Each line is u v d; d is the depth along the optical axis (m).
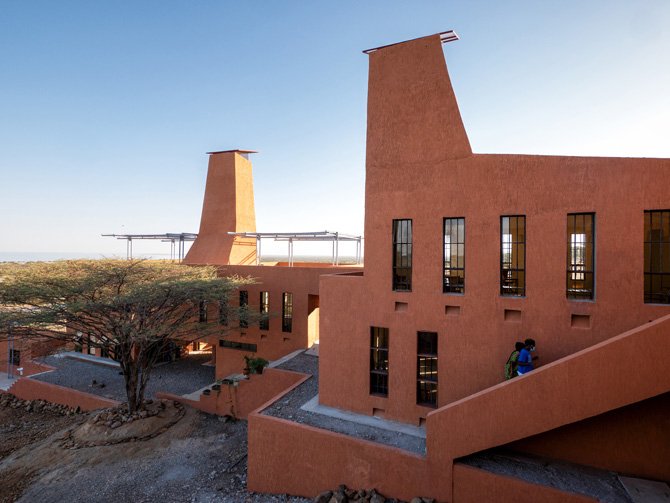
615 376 6.50
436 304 9.40
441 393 9.30
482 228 8.91
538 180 8.38
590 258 8.16
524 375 7.07
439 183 9.41
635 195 7.59
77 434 14.08
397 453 8.02
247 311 17.45
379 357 10.30
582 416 6.70
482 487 7.28
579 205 8.02
